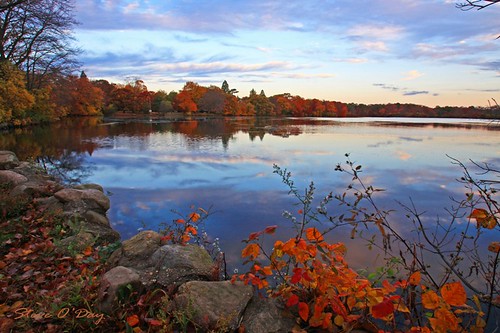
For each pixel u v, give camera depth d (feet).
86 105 213.46
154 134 90.38
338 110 354.95
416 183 33.12
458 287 6.20
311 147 63.05
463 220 21.80
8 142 66.33
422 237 18.85
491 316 9.94
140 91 271.90
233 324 8.34
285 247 7.85
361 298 7.79
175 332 8.17
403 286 7.47
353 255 16.38
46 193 22.25
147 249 12.15
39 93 110.63
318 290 8.15
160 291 9.87
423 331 6.71
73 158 48.85
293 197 27.55
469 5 6.57
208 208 24.82
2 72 84.43
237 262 15.53
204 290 9.11
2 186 22.07
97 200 20.45
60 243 14.17
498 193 27.61
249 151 57.11
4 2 55.31
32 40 84.38
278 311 8.89
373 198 27.58
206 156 51.29
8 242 14.15
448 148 60.34
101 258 13.52
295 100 345.51
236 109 313.53
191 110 278.67
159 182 33.68
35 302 9.57
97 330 8.62
